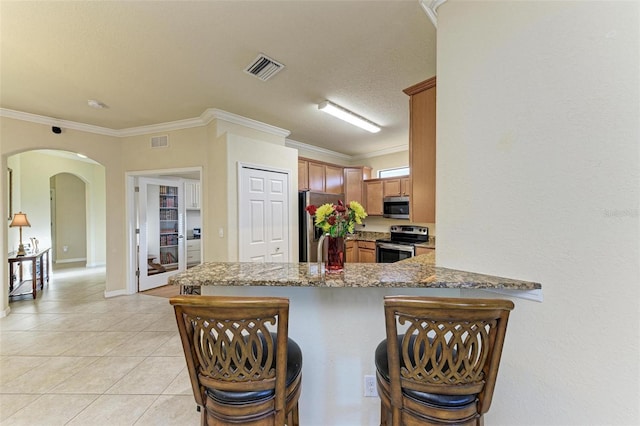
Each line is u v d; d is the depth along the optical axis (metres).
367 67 2.39
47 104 3.16
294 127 4.02
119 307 3.69
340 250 1.43
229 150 3.19
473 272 1.34
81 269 6.41
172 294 4.30
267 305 0.90
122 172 4.20
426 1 1.57
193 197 5.99
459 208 1.40
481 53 1.30
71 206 7.27
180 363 2.31
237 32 1.92
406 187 4.75
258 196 3.46
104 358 2.38
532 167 1.13
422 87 1.88
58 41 1.99
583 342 1.01
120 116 3.57
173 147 3.89
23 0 1.59
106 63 2.29
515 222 1.18
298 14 1.74
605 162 0.95
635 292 0.90
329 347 1.52
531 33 1.12
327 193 4.62
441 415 0.96
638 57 0.88
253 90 2.82
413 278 1.26
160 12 1.71
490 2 1.26
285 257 3.76
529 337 1.16
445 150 1.46
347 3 1.66
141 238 4.45
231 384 0.98
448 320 0.89
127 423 1.65
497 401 1.28
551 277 1.08
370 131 4.12
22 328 3.00
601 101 0.95
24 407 1.78
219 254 3.33
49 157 5.79
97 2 1.62
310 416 1.53
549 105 1.08
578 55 1.00
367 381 1.52
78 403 1.82
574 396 1.03
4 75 2.48
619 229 0.92
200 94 2.91
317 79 2.60
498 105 1.24
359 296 1.51
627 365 0.91
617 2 0.92
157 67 2.37
